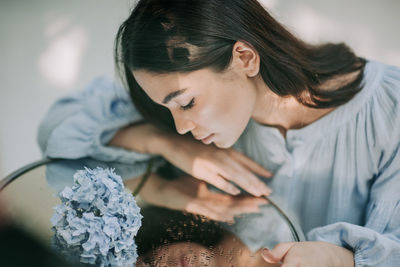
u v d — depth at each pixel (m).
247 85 1.14
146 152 1.23
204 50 1.04
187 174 1.17
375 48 1.73
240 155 1.27
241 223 1.04
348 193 1.20
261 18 1.10
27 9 1.90
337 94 1.18
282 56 1.13
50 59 1.76
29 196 1.06
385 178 1.16
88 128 1.26
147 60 1.03
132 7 1.12
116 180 0.94
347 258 1.01
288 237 1.02
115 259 0.90
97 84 1.49
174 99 1.07
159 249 0.96
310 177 1.24
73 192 0.92
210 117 1.13
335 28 1.79
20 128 1.56
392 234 1.07
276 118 1.21
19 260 0.90
